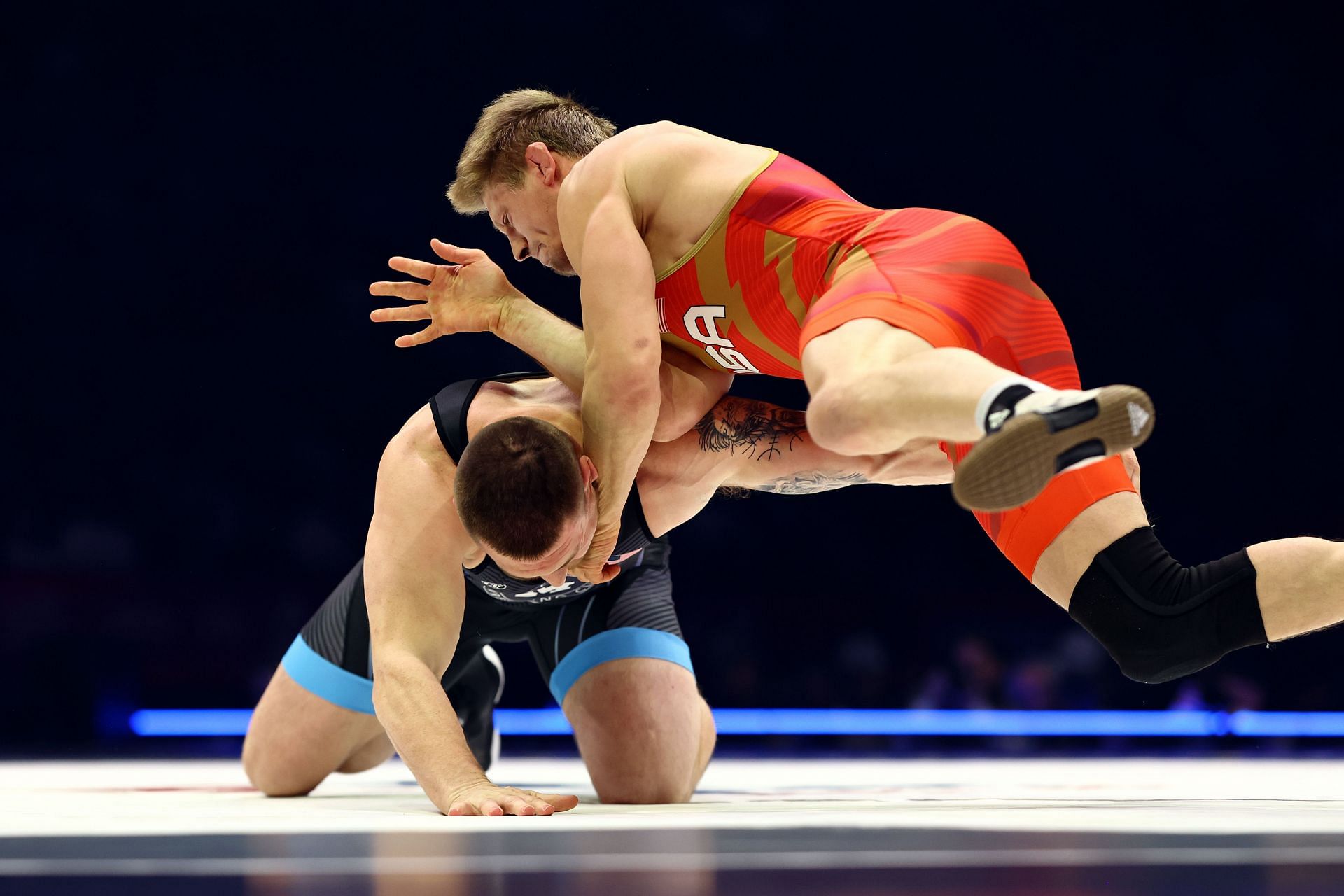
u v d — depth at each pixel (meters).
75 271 12.63
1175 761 7.29
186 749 8.61
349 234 12.83
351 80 12.84
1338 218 12.54
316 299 12.77
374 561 3.08
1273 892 1.52
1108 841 2.06
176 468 12.52
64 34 12.69
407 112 12.86
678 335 3.27
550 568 2.82
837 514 12.33
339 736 3.91
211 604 11.60
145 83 12.74
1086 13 12.62
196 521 12.42
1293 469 12.38
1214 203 12.59
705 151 3.20
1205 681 10.73
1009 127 12.63
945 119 12.66
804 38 12.66
